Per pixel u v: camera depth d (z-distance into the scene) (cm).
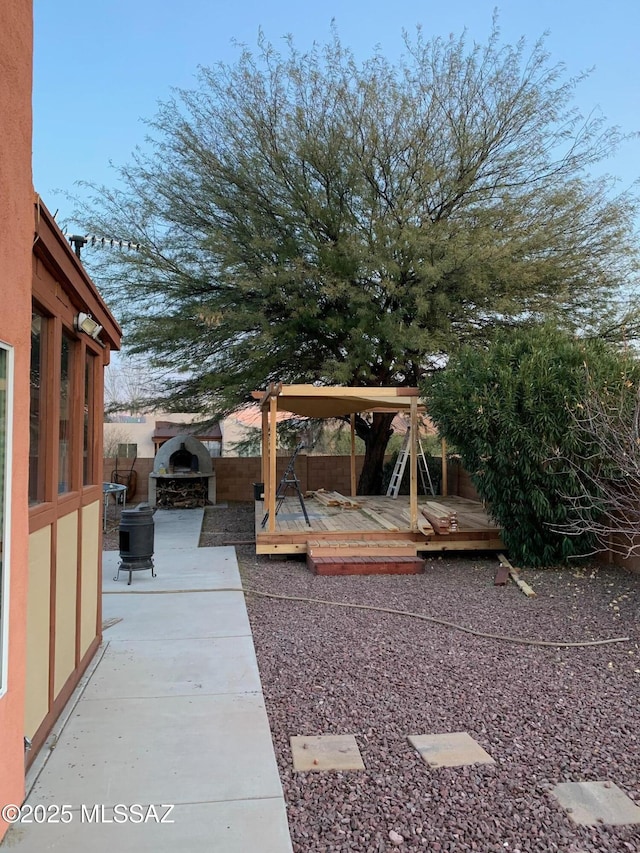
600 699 398
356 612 611
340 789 289
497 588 711
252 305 1220
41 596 325
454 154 1188
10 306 243
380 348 1171
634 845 249
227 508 1532
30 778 296
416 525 888
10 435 245
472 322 1245
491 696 402
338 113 1173
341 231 1191
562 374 742
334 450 2184
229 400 1267
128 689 410
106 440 2686
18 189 250
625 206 1177
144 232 1266
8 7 238
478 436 780
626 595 661
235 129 1227
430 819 266
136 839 250
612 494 704
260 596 677
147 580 745
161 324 1249
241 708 380
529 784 294
